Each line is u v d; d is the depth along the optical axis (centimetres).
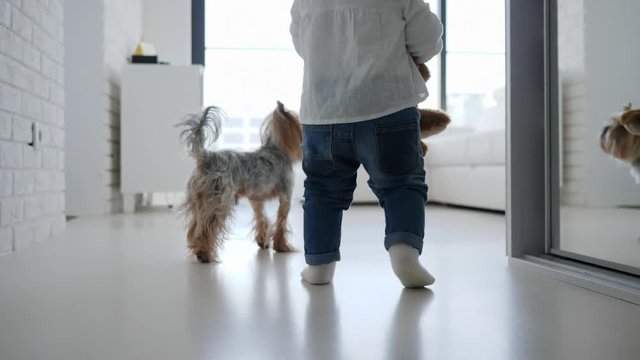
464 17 639
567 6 351
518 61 193
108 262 200
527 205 192
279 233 229
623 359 95
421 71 166
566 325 116
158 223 345
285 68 600
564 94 356
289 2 596
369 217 395
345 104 150
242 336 109
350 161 159
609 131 243
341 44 152
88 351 100
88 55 409
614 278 151
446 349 101
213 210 205
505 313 126
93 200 412
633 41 298
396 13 150
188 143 212
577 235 247
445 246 238
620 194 304
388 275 172
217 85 593
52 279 168
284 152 229
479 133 447
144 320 121
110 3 427
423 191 155
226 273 179
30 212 243
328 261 159
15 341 106
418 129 153
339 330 113
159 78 434
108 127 425
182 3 574
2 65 208
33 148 245
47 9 259
